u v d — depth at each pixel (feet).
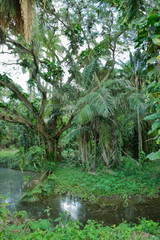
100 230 8.91
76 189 21.17
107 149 26.78
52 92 28.66
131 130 32.35
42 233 7.89
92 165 27.22
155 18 6.32
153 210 15.43
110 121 27.20
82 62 33.42
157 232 9.04
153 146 33.58
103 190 19.76
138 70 26.53
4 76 27.53
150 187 19.88
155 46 7.33
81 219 14.24
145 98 24.81
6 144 54.03
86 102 24.58
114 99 24.27
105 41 30.32
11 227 8.32
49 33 32.01
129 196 18.61
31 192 19.40
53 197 19.99
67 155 41.60
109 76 30.99
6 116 29.32
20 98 29.84
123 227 9.33
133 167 26.78
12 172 33.58
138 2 11.33
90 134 30.55
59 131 35.42
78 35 32.01
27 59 27.68
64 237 7.73
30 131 35.96
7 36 22.52
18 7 12.73
